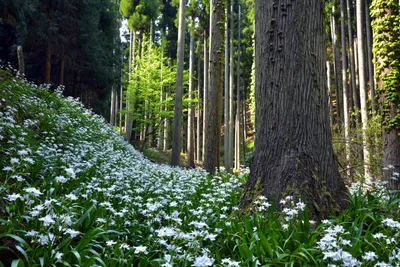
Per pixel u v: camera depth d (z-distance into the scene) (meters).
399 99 8.32
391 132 8.33
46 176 4.26
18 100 7.57
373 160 9.61
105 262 2.49
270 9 4.78
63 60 16.95
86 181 4.50
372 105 10.57
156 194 4.79
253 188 4.54
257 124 4.79
